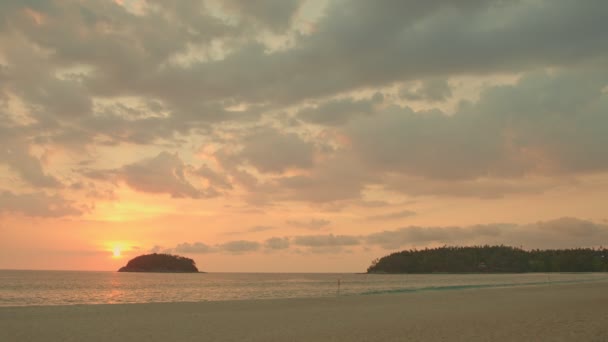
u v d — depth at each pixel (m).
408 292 56.47
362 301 40.00
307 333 20.36
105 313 28.50
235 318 26.31
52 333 20.23
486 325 22.44
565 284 76.56
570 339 17.47
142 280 129.00
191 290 74.81
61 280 117.94
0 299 51.62
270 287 86.75
